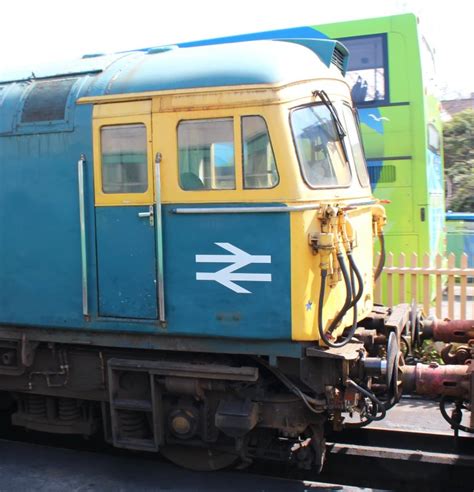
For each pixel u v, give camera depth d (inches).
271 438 199.8
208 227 181.5
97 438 245.4
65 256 198.2
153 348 192.9
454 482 203.9
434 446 223.3
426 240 382.3
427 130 390.0
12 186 203.6
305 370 181.8
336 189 195.0
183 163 183.6
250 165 177.9
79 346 208.2
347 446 217.8
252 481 200.7
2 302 207.6
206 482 200.4
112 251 192.2
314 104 192.5
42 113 199.5
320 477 215.0
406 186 383.2
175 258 185.5
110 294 193.2
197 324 184.4
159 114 184.5
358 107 387.5
